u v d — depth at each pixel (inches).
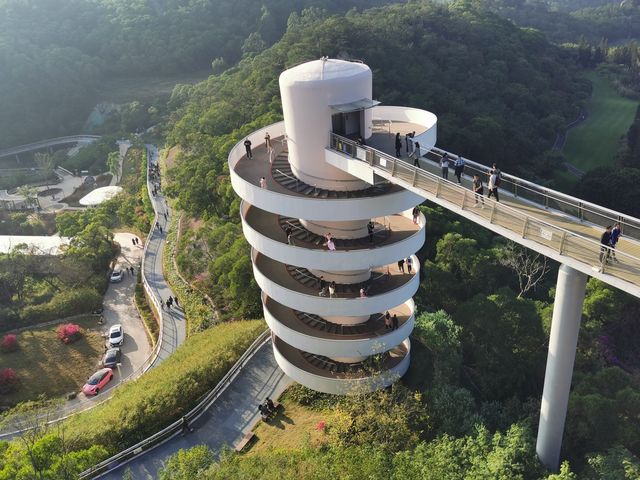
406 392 1274.6
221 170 2913.4
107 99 6604.3
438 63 4808.1
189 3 7618.1
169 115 5369.1
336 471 1020.5
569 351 1002.1
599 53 7037.4
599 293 2092.8
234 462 1112.8
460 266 2284.7
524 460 1087.6
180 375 1577.3
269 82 3887.8
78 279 2913.4
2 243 3447.3
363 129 1261.1
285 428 1384.1
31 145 6205.7
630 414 1261.1
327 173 1254.9
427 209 2672.2
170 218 3427.7
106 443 1408.7
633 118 5236.2
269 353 1706.4
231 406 1509.6
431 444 1104.8
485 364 1581.0
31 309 2659.9
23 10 7204.7
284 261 1288.1
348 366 1450.5
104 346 2445.9
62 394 2146.9
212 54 7209.6
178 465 1160.2
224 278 2127.2
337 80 1163.9
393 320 1417.3
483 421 1250.6
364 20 5000.0
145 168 4500.5
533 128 4591.5
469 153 3646.7
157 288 2610.7
